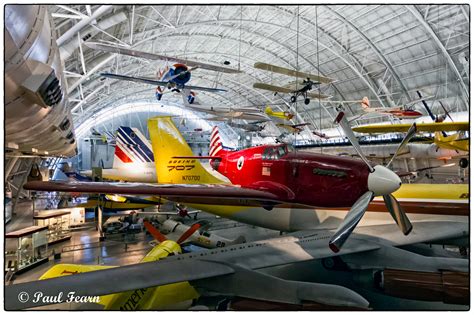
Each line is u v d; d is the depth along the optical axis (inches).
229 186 181.9
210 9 534.6
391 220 204.1
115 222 349.1
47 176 592.7
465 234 181.8
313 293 124.3
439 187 207.9
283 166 169.9
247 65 792.9
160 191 154.3
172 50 705.0
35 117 140.7
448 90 558.3
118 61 606.5
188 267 131.6
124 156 466.9
